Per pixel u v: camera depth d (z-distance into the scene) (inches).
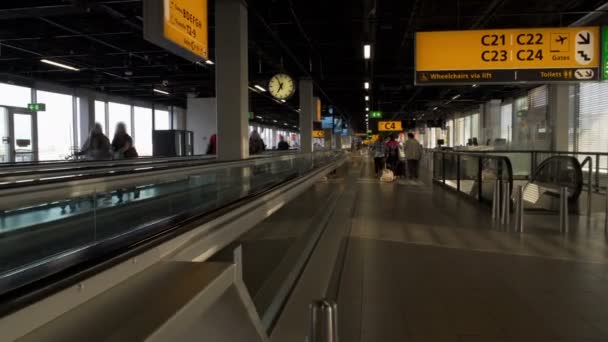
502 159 368.2
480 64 438.0
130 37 564.1
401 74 874.1
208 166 214.1
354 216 366.3
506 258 234.4
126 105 1184.8
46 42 593.6
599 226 320.2
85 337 62.4
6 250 103.8
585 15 513.3
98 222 138.9
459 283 194.4
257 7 468.4
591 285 190.7
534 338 140.1
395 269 215.9
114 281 87.3
